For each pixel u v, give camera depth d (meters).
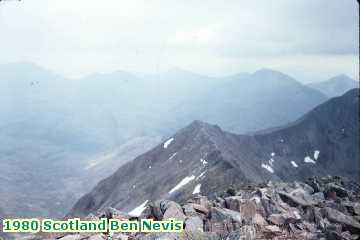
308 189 31.20
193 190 134.75
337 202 26.83
